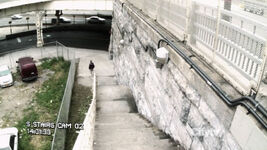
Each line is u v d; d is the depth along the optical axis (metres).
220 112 3.98
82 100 15.99
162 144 6.27
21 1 24.47
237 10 3.92
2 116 15.23
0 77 18.80
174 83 6.07
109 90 13.35
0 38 31.25
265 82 3.28
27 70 19.34
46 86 19.12
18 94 18.00
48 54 25.08
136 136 7.14
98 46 30.12
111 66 23.45
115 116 9.84
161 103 7.27
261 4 3.34
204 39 5.04
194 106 5.02
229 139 3.77
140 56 9.67
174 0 6.41
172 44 6.06
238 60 3.89
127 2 13.61
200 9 5.13
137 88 10.73
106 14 42.91
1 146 11.47
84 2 27.22
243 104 3.41
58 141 9.94
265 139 2.95
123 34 14.25
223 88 4.04
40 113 15.55
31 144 12.62
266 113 3.10
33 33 33.38
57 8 27.06
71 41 31.47
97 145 6.86
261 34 3.32
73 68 19.98
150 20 8.61
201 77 4.59
